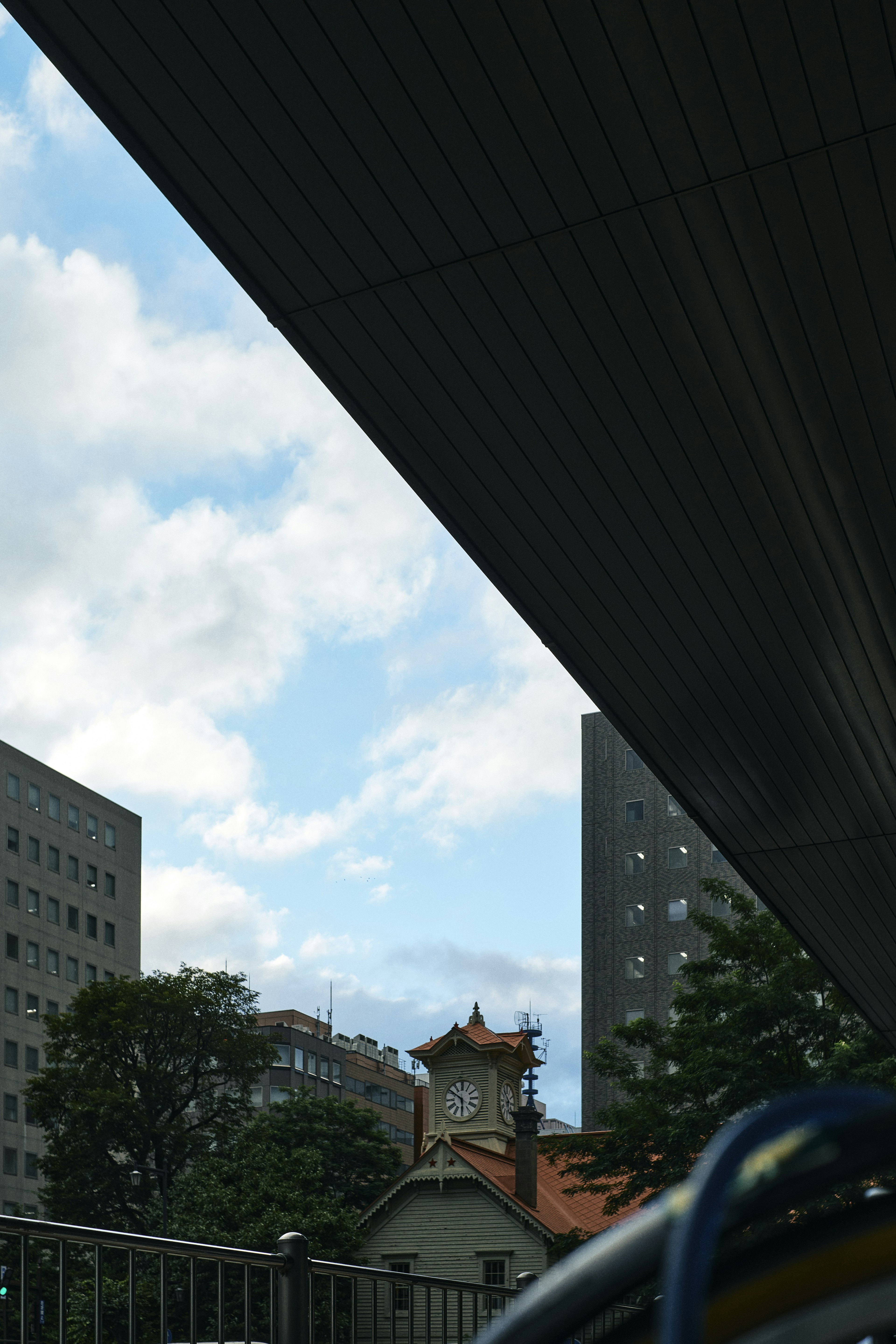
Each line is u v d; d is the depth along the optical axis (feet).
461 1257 122.11
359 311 16.87
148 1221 134.10
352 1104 168.14
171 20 13.12
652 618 22.65
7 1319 13.67
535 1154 126.21
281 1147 152.76
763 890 32.04
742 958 66.49
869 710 24.80
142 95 14.05
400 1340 20.04
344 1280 18.70
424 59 13.57
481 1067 139.54
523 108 14.15
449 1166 125.59
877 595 21.72
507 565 21.76
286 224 15.58
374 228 15.60
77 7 13.03
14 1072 252.21
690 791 28.12
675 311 16.69
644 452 19.06
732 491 19.70
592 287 16.40
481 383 17.97
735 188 15.02
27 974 261.44
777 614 22.33
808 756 26.37
